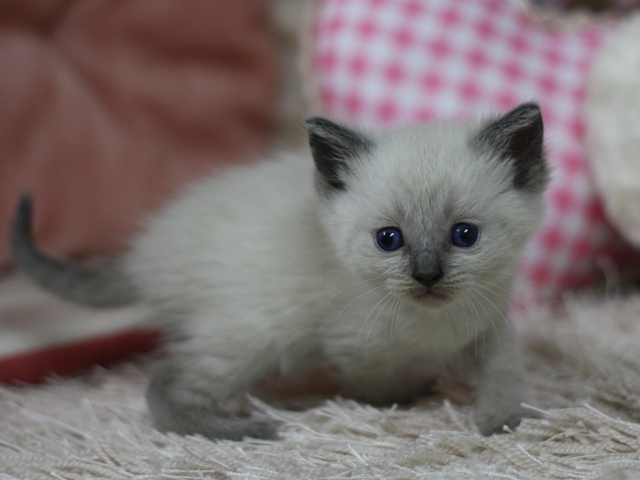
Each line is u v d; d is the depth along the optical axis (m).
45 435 0.36
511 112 0.35
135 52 0.55
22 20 0.54
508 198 0.35
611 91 0.44
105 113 0.54
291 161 0.42
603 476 0.31
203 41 0.56
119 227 0.53
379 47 0.47
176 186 0.52
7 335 0.43
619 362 0.37
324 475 0.32
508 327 0.37
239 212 0.39
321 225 0.37
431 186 0.35
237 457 0.33
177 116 0.55
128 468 0.33
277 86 0.58
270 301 0.37
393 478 0.31
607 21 0.49
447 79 0.47
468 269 0.35
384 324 0.36
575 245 0.46
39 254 0.42
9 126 0.52
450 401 0.38
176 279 0.38
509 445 0.33
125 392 0.40
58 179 0.52
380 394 0.38
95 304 0.42
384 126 0.40
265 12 0.58
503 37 0.47
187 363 0.37
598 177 0.45
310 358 0.39
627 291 0.47
